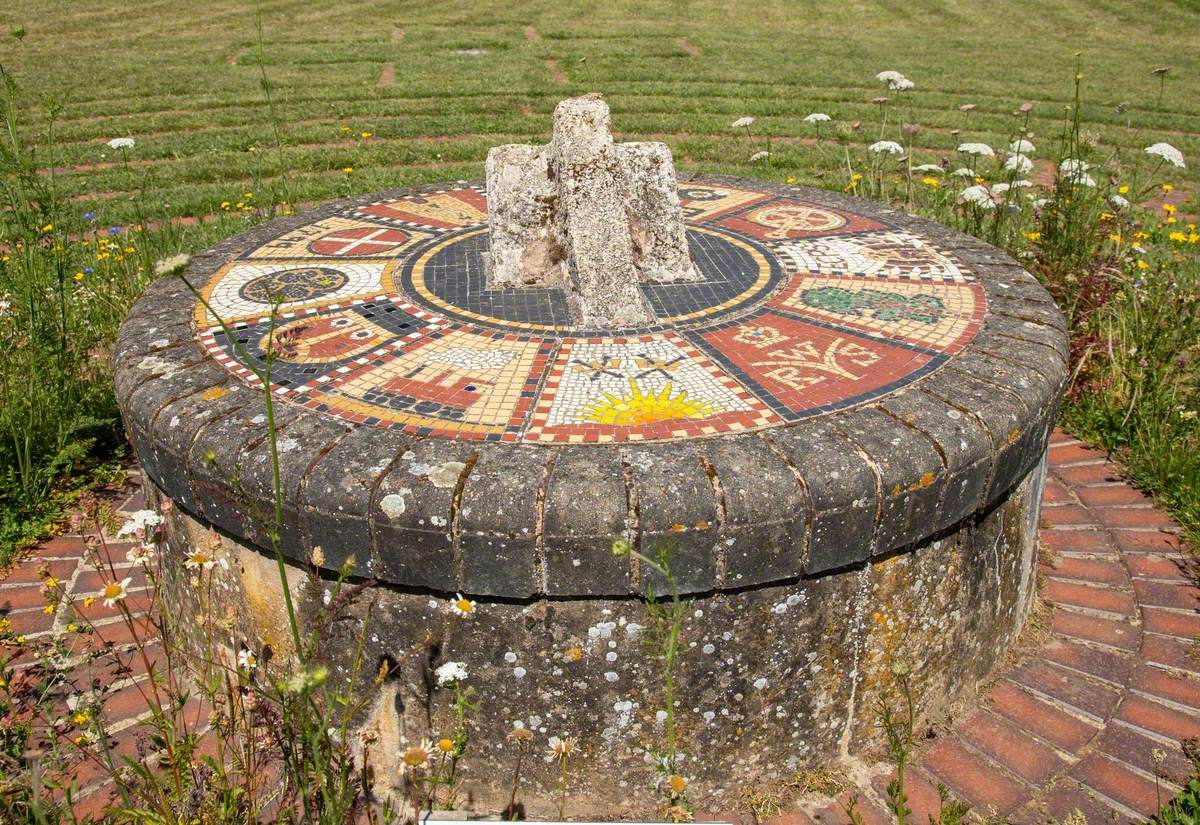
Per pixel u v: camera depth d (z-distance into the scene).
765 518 2.73
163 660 3.59
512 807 3.06
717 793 3.10
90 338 5.47
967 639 3.41
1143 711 3.43
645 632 2.82
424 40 17.64
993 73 14.83
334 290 4.39
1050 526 4.49
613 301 3.99
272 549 2.97
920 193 8.42
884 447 2.92
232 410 3.20
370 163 9.81
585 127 4.27
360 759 3.10
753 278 4.50
